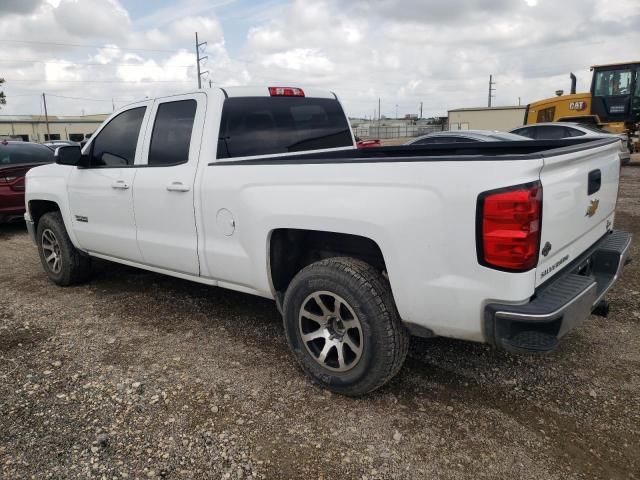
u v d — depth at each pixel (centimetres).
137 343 399
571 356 359
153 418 297
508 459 257
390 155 489
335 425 288
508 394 315
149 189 409
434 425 286
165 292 517
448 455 261
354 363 302
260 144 409
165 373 350
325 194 297
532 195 236
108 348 391
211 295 504
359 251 331
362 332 293
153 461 262
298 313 323
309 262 361
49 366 363
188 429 287
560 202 264
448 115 5056
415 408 303
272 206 323
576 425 283
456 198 250
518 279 243
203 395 321
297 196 310
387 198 273
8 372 355
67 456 267
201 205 371
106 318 452
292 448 270
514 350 247
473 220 247
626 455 258
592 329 402
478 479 245
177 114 403
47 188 523
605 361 351
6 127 7100
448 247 257
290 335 331
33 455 268
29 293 531
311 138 451
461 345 380
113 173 446
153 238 418
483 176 244
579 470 248
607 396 309
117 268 604
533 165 236
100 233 472
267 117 416
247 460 261
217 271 377
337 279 296
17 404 315
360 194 283
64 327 434
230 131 388
